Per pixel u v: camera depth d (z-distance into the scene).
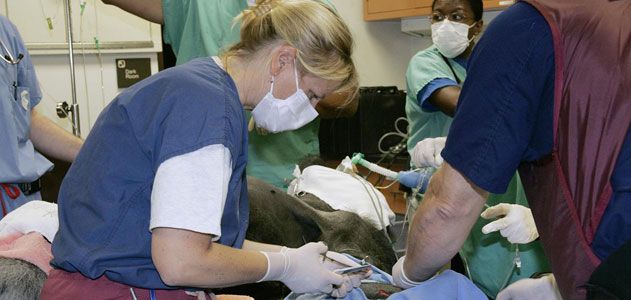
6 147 1.68
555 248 0.99
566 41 0.93
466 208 1.06
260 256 1.10
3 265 1.16
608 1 0.94
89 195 1.04
